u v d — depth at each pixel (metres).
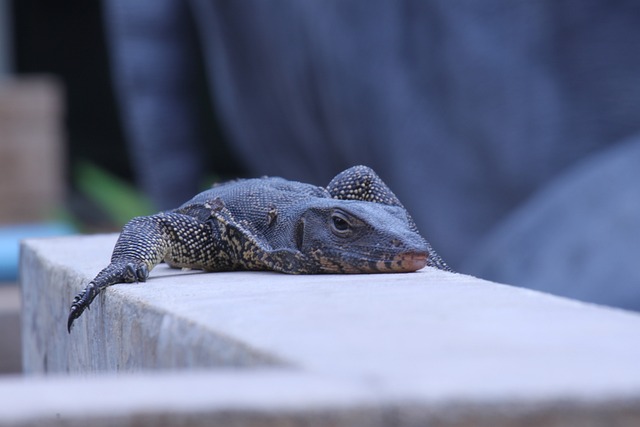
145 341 5.66
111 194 40.50
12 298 16.45
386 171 18.08
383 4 17.67
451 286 6.02
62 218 33.81
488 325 4.79
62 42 48.72
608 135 14.95
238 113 22.02
